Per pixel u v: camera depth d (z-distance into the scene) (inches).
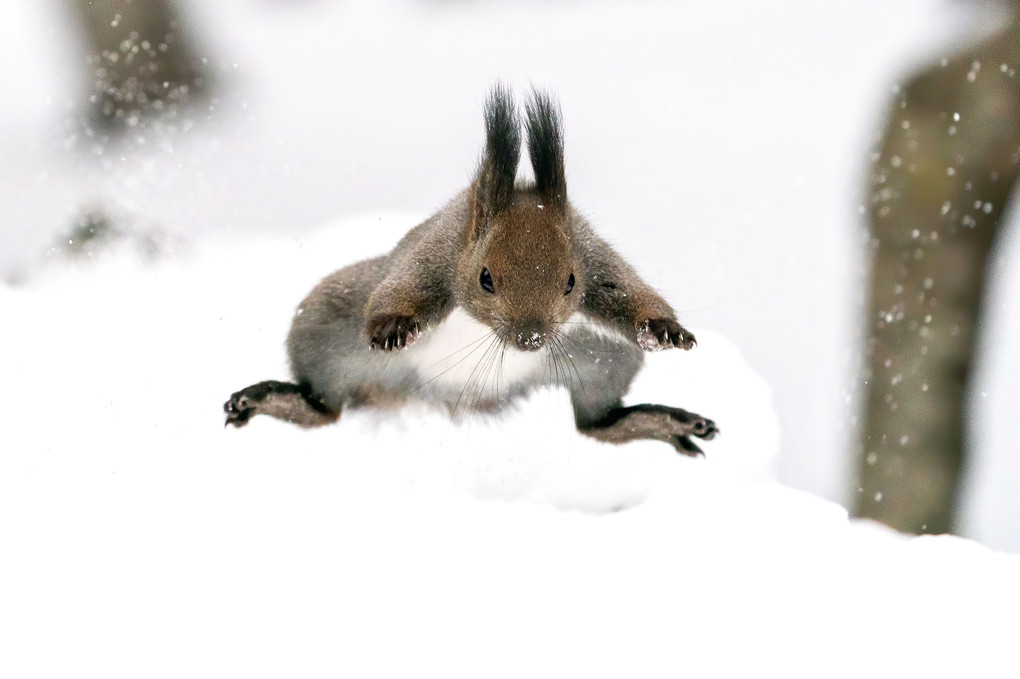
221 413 497.0
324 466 464.8
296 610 355.6
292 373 474.9
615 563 391.2
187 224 807.7
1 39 1059.3
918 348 624.4
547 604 364.5
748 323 901.8
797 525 423.2
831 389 839.7
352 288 472.7
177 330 574.9
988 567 398.6
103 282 629.0
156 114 882.1
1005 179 592.4
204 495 430.0
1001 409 842.8
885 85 1170.0
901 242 616.7
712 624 356.8
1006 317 879.7
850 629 357.1
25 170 827.4
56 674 322.0
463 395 482.0
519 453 513.3
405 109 1249.4
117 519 406.3
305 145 1122.7
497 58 1379.2
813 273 965.8
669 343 410.0
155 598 358.0
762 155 1160.8
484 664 334.6
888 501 647.8
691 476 527.5
